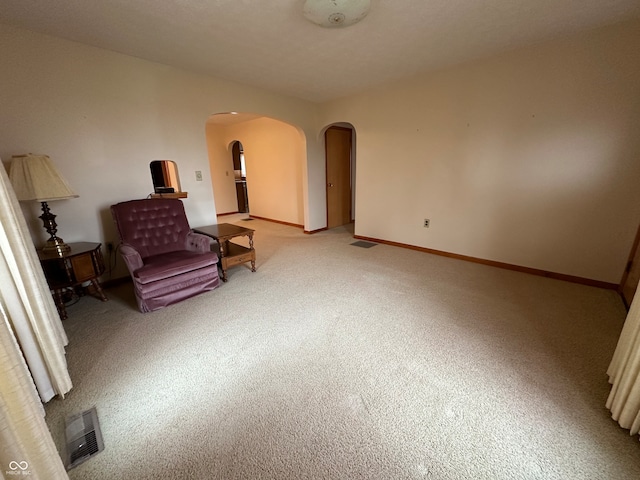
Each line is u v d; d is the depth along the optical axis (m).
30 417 0.86
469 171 3.34
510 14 2.07
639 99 2.28
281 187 5.87
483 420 1.29
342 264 3.49
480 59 2.97
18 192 1.99
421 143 3.68
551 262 2.95
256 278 3.06
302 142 4.80
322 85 3.75
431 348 1.82
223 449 1.18
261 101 3.91
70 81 2.44
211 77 3.35
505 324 2.08
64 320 2.22
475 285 2.80
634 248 2.43
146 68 2.85
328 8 1.83
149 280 2.27
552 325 2.06
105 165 2.74
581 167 2.62
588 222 2.67
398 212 4.16
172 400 1.44
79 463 1.13
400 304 2.43
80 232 2.67
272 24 2.15
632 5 1.98
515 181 3.03
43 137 2.37
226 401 1.43
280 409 1.38
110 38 2.37
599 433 1.22
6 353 0.82
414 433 1.24
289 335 2.00
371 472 1.08
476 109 3.13
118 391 1.50
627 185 2.44
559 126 2.66
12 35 2.15
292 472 1.09
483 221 3.36
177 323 2.17
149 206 2.74
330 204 5.51
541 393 1.44
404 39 2.43
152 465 1.12
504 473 1.07
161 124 3.04
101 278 2.85
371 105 4.06
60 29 2.21
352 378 1.57
